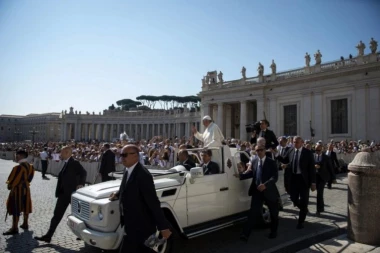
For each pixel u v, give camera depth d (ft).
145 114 315.17
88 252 22.44
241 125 152.46
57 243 24.58
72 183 25.91
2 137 504.43
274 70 143.02
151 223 14.64
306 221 30.66
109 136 352.28
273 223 25.08
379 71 106.93
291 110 135.74
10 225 30.07
